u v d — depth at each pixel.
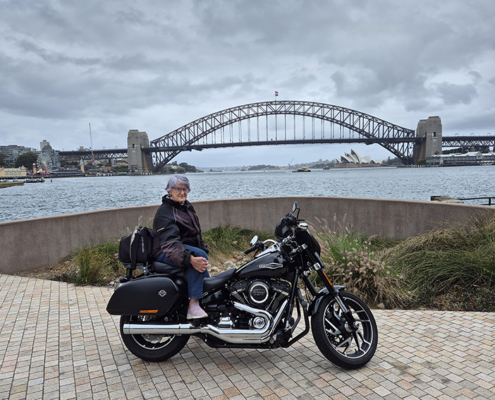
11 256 5.70
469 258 4.89
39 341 3.39
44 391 2.57
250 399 2.47
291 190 47.97
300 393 2.54
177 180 2.92
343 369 2.86
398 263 5.49
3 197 52.06
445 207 6.94
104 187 80.88
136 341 2.99
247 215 8.88
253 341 2.76
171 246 2.77
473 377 2.70
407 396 2.47
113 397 2.50
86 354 3.14
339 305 2.94
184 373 2.83
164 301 2.76
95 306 4.34
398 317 4.00
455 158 183.88
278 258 2.82
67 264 6.20
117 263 5.95
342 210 8.56
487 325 3.69
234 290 2.81
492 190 40.19
